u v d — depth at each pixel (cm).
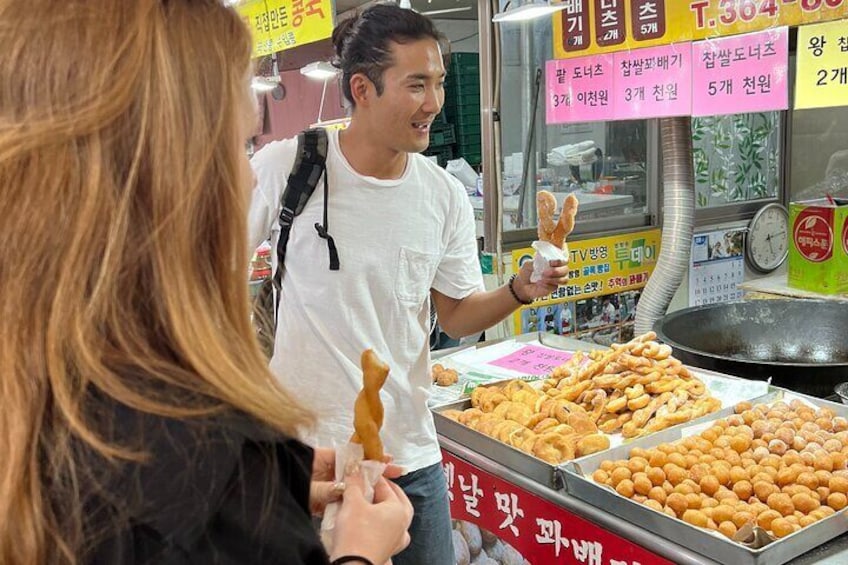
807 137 408
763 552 126
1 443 57
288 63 498
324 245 160
